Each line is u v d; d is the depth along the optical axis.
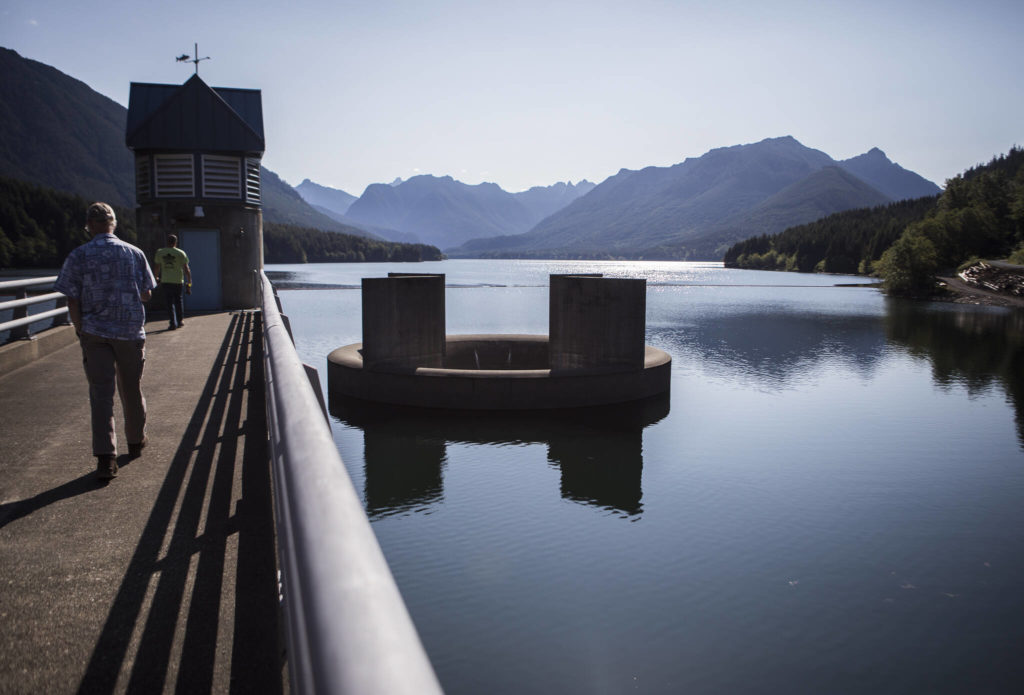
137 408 5.59
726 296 74.81
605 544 9.16
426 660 0.65
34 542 3.94
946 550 9.12
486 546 9.09
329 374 17.80
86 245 5.05
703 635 6.93
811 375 23.42
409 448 13.44
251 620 3.08
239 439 6.19
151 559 3.72
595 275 17.69
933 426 16.16
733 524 9.98
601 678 6.14
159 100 21.14
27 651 2.83
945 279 90.69
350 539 1.01
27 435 6.28
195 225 19.72
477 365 20.56
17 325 9.96
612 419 15.81
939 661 6.52
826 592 7.88
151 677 2.64
